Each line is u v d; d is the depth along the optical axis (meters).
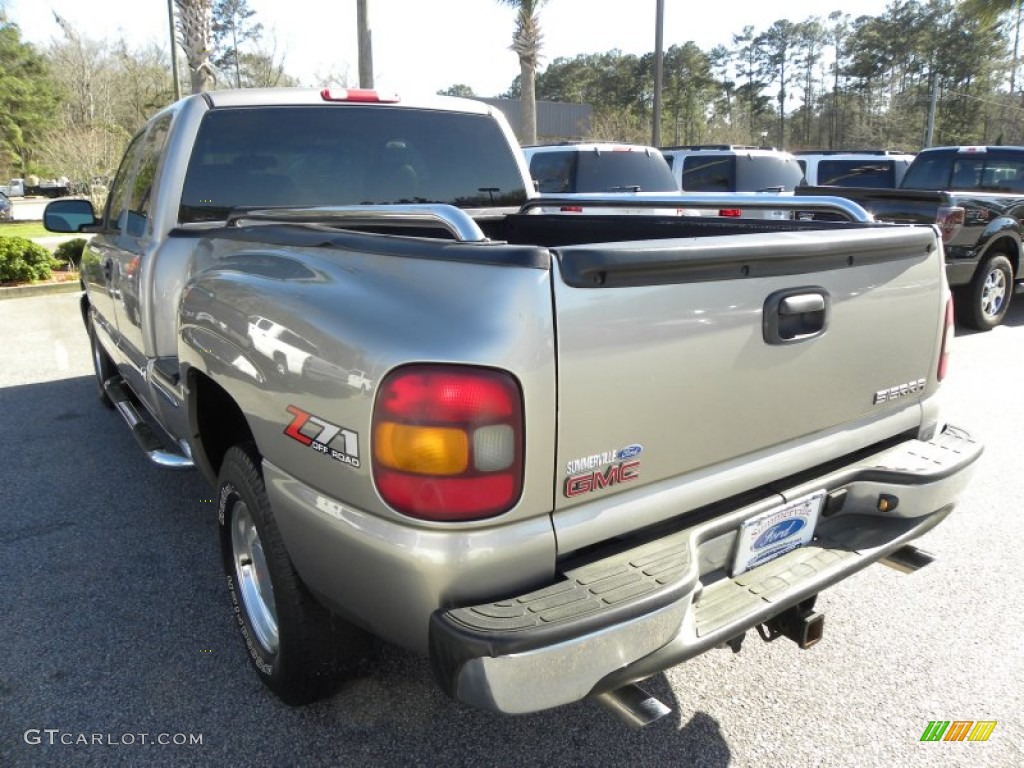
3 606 3.34
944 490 2.56
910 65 71.19
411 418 1.77
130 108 39.19
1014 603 3.36
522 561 1.85
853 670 2.93
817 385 2.37
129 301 3.98
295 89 3.93
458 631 1.74
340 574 2.02
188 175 3.68
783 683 2.85
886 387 2.62
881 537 2.46
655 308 1.94
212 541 3.93
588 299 1.83
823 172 13.97
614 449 1.94
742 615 2.07
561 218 3.96
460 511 1.78
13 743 2.53
